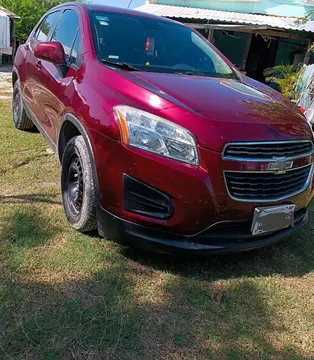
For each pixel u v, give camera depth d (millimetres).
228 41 13914
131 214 2320
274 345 2006
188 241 2334
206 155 2197
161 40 3473
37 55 3211
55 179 3771
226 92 2783
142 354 1842
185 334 1998
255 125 2354
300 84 8555
